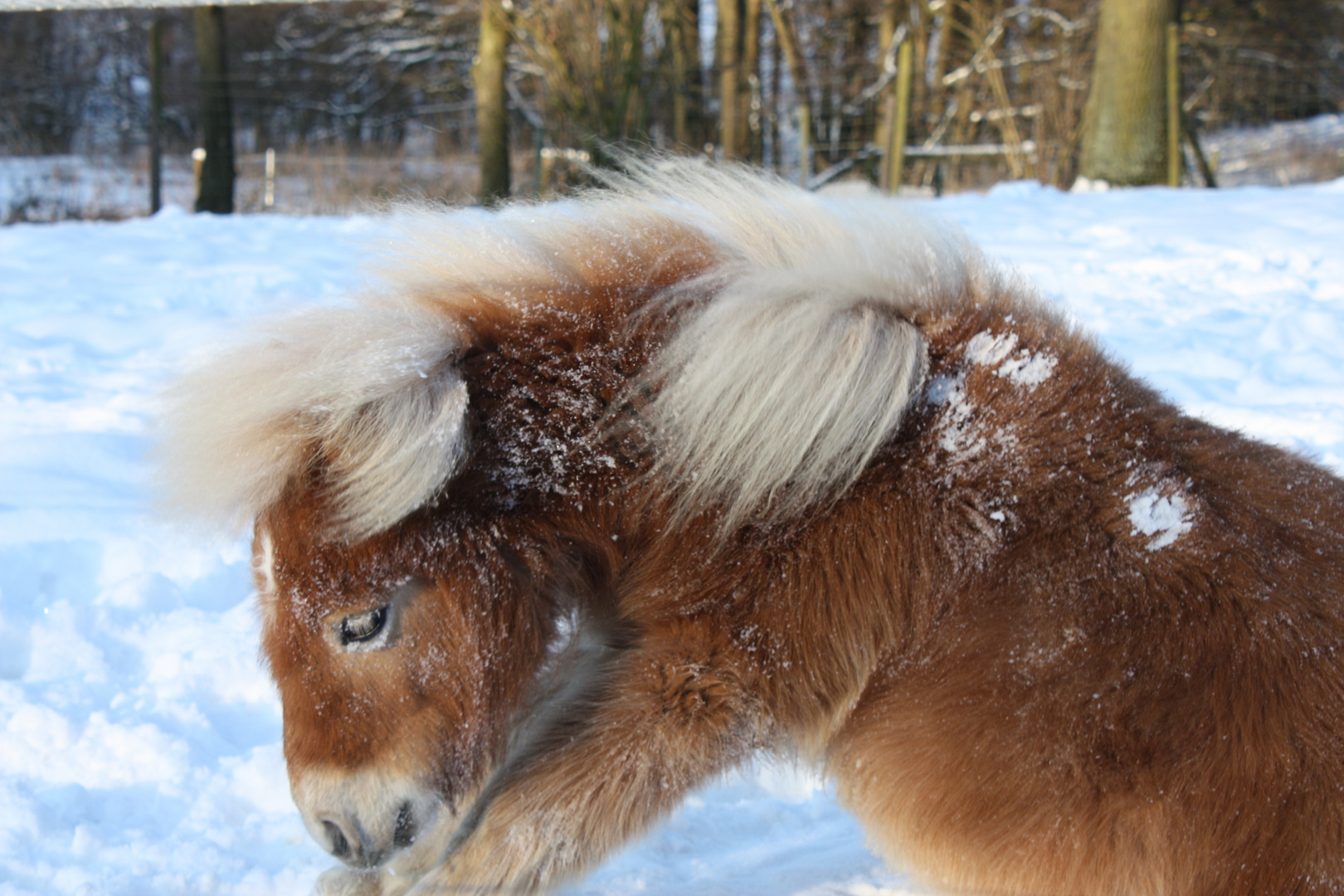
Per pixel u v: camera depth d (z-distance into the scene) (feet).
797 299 6.18
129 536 11.56
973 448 6.09
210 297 22.98
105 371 17.98
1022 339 6.39
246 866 7.22
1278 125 70.33
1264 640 5.54
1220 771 5.38
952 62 72.43
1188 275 23.22
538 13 49.11
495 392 6.16
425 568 5.92
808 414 5.95
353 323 5.86
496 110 50.19
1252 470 6.28
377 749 5.94
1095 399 6.24
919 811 5.88
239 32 83.66
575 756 5.97
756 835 8.04
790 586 5.97
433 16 78.28
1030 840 5.62
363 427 5.58
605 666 6.34
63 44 81.66
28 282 24.35
